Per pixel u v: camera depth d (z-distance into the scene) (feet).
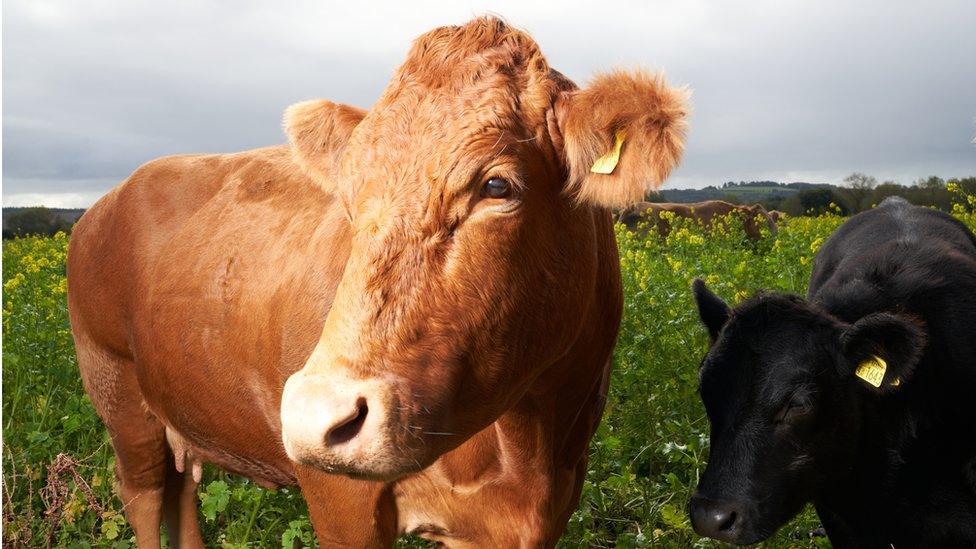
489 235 7.39
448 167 7.29
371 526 10.08
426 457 7.22
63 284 27.35
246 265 11.53
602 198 7.74
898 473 13.92
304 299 10.39
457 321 7.26
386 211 7.24
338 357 6.94
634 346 20.59
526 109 7.80
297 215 11.46
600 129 7.68
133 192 13.99
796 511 13.62
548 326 8.14
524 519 9.95
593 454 16.70
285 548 13.39
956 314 14.85
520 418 9.48
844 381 13.37
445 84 7.71
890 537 14.35
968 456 13.88
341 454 6.75
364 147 7.61
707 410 13.75
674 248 43.65
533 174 7.70
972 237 20.31
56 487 13.78
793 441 13.08
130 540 15.23
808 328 13.41
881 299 15.20
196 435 12.88
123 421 14.44
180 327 12.26
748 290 26.78
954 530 13.89
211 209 12.81
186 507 15.16
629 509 15.60
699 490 13.24
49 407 18.47
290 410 6.73
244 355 11.34
